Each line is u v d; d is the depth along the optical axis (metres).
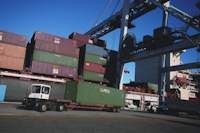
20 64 30.66
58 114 14.89
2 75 28.78
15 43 31.00
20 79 29.80
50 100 17.14
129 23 54.22
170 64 74.56
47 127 8.35
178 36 33.47
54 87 30.91
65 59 36.09
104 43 50.84
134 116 20.69
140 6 49.25
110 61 45.66
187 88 79.81
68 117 13.31
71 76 36.34
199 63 40.03
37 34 35.38
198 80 85.31
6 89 26.31
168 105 33.69
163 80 53.75
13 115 11.76
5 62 29.36
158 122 16.14
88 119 13.20
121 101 26.19
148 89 56.31
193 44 29.91
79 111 20.64
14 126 7.92
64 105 18.53
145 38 40.09
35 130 7.47
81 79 39.12
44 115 13.23
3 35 30.14
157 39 37.19
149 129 11.09
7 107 17.47
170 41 34.56
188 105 30.73
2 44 29.55
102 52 44.22
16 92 27.05
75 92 19.86
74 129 8.51
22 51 31.25
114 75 45.62
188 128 13.58
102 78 42.59
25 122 9.23
